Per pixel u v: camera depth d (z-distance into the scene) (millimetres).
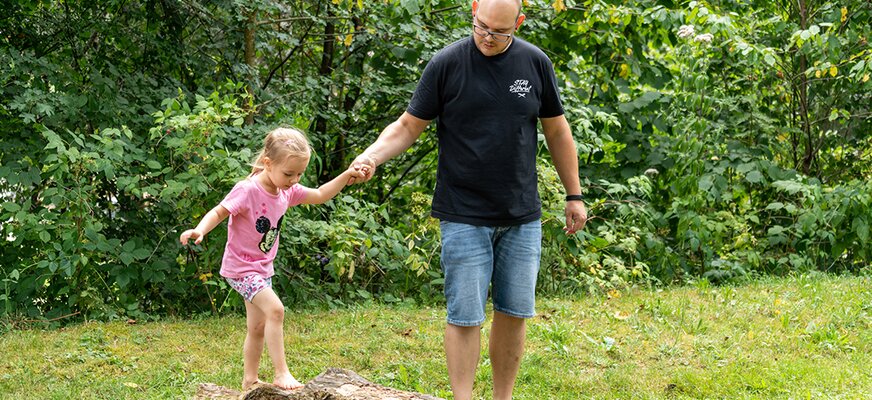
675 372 5059
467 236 3521
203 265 6512
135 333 5676
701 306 6363
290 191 4078
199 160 6426
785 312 6391
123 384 4688
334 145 8516
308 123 7566
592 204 7891
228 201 3910
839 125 9492
